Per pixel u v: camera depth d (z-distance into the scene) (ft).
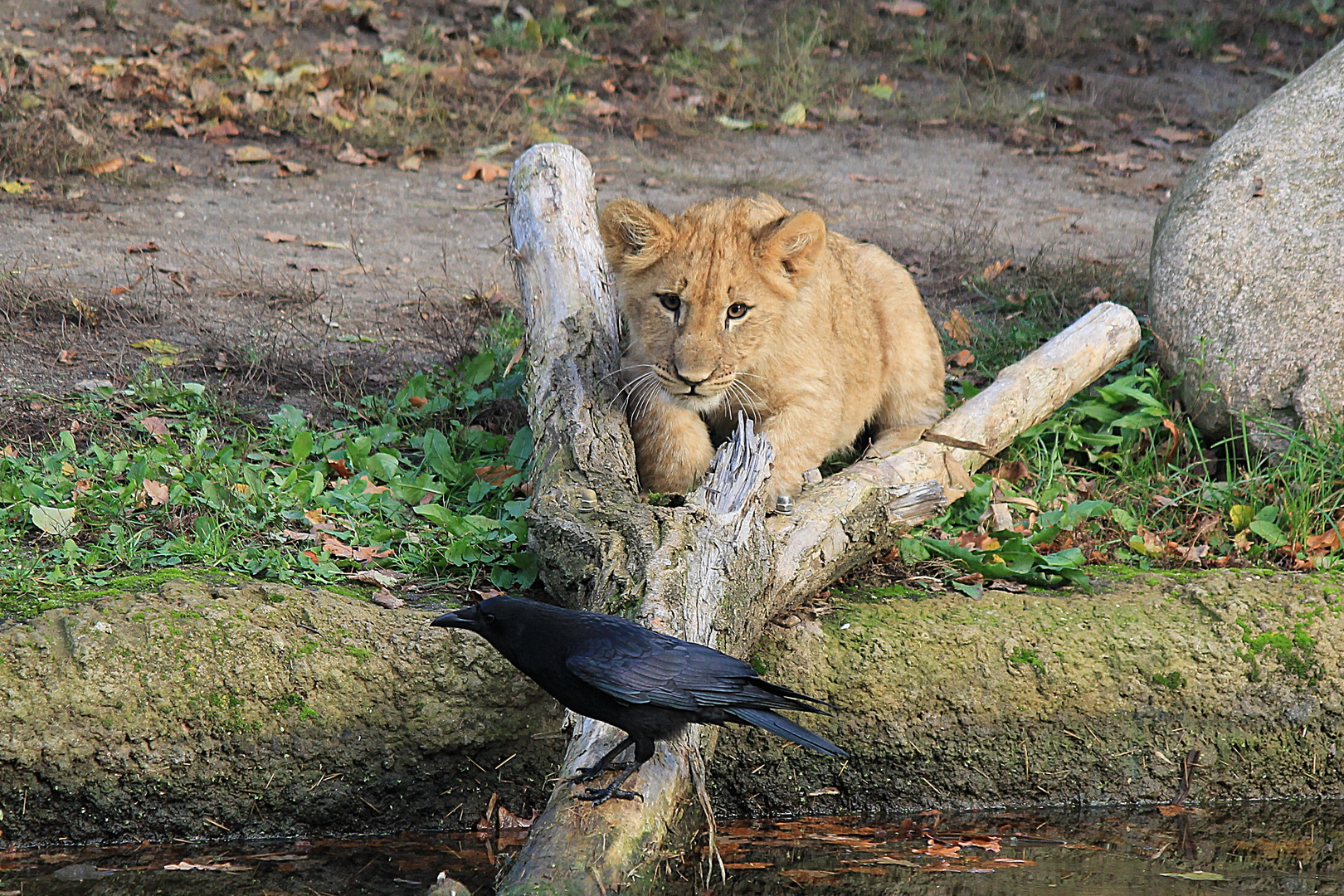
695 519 26.73
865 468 32.81
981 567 31.58
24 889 23.71
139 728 25.46
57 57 68.33
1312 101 42.19
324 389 39.55
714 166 67.21
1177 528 35.40
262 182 59.98
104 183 57.00
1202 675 29.43
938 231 58.59
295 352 41.93
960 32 90.84
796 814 28.50
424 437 36.22
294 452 34.50
